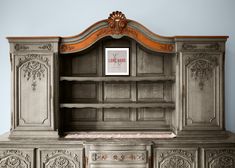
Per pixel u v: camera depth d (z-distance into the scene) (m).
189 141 2.88
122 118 3.43
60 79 3.08
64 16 3.53
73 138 2.96
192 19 3.54
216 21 3.54
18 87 2.98
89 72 3.40
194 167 2.88
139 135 3.11
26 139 2.93
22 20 3.52
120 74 3.36
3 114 3.52
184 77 2.97
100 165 2.86
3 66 3.51
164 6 3.54
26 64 2.97
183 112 2.97
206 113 2.98
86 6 3.53
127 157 2.86
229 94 3.53
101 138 2.96
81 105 3.10
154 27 3.54
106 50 3.34
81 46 3.05
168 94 3.41
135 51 3.37
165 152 2.88
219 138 2.96
